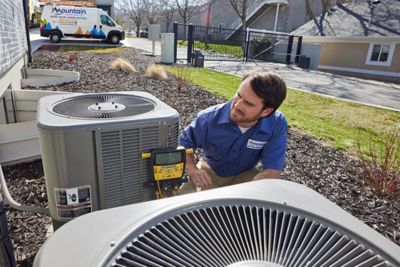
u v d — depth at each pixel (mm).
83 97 1549
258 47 17047
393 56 14258
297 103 6512
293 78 10891
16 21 5621
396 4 16953
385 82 12484
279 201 771
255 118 1516
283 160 1724
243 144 1698
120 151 1241
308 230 687
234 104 1532
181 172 1372
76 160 1170
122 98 1582
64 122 1152
